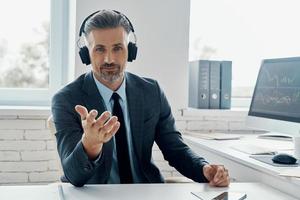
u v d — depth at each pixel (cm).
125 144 161
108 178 154
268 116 189
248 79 288
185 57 251
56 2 257
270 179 145
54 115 154
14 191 129
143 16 244
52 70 260
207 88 253
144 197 125
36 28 261
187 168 161
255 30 287
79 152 125
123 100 167
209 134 234
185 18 250
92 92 161
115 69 157
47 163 241
